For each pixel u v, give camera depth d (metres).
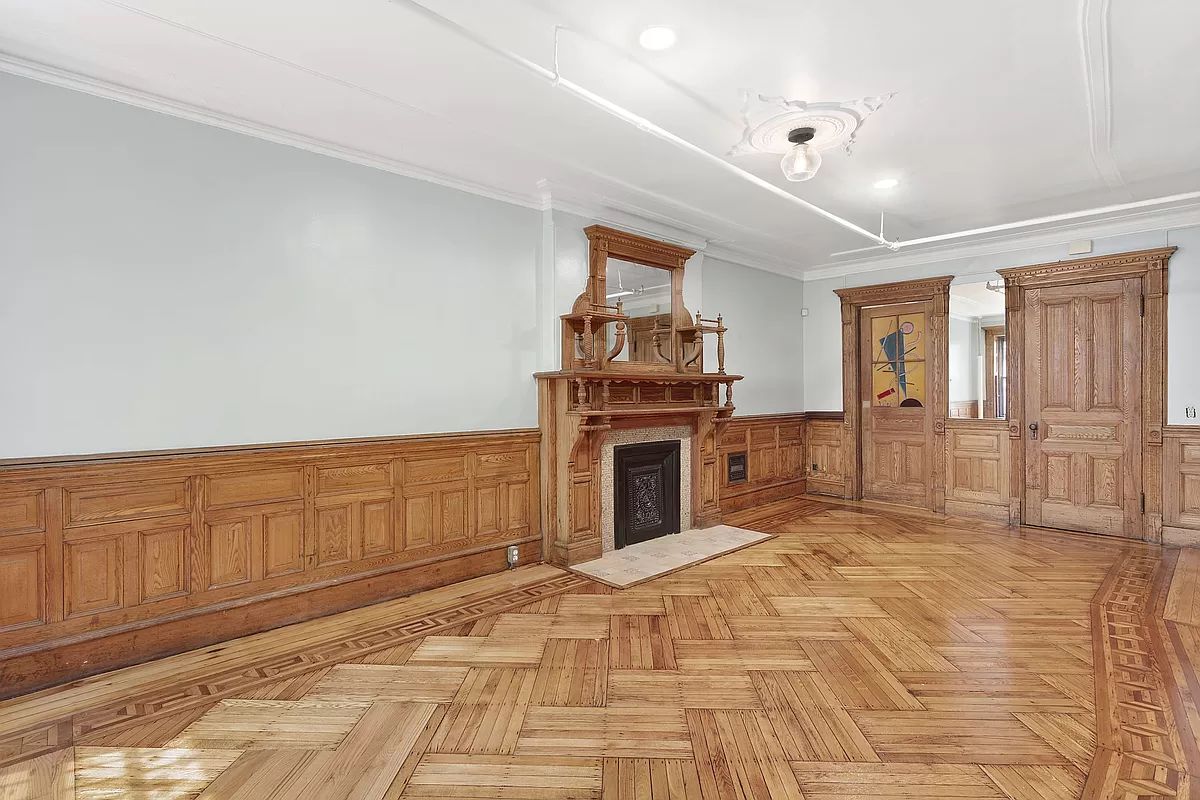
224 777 1.96
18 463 2.51
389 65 2.67
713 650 2.91
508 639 3.05
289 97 2.95
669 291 5.16
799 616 3.35
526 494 4.37
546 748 2.12
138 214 2.84
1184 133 3.37
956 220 5.08
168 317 2.92
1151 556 4.50
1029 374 5.55
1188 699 2.42
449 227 3.97
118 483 2.76
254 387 3.17
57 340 2.64
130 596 2.79
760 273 6.55
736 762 2.03
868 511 6.15
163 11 2.26
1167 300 4.84
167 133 2.92
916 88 2.89
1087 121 3.22
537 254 4.46
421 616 3.37
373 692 2.52
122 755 2.08
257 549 3.15
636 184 4.16
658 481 5.11
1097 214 4.82
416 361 3.80
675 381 4.95
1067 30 2.41
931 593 3.71
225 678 2.64
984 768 1.99
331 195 3.46
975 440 5.89
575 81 2.83
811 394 7.13
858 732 2.20
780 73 2.75
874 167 3.88
